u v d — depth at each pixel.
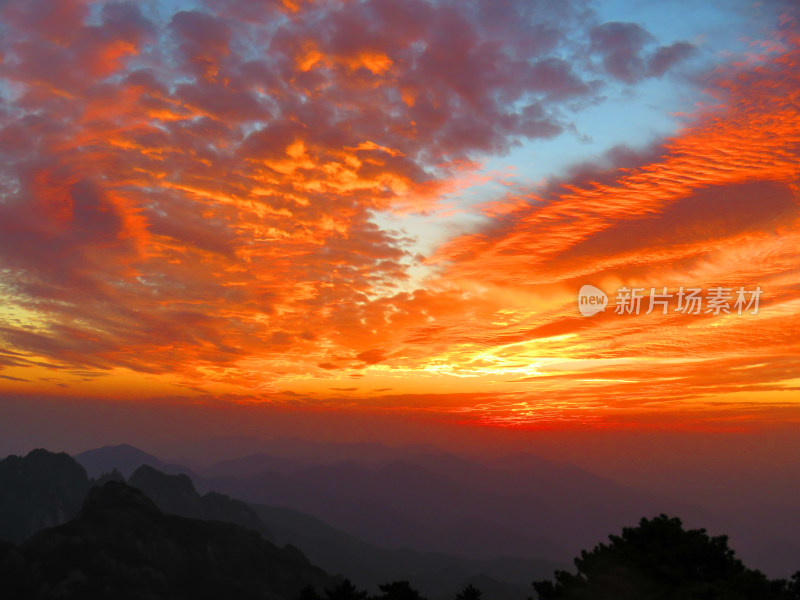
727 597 23.45
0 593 103.62
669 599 25.09
